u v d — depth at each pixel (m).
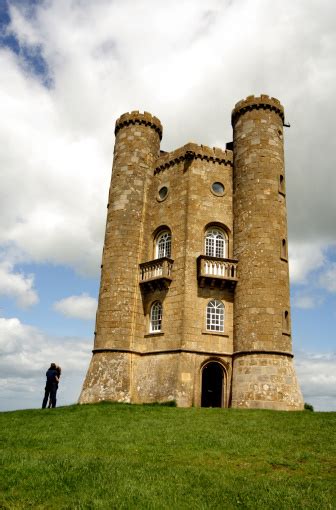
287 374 26.95
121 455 13.80
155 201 33.47
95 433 17.06
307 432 17.12
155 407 23.62
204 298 29.28
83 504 9.58
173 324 28.92
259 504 9.63
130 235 32.31
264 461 13.37
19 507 9.60
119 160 34.88
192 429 17.56
